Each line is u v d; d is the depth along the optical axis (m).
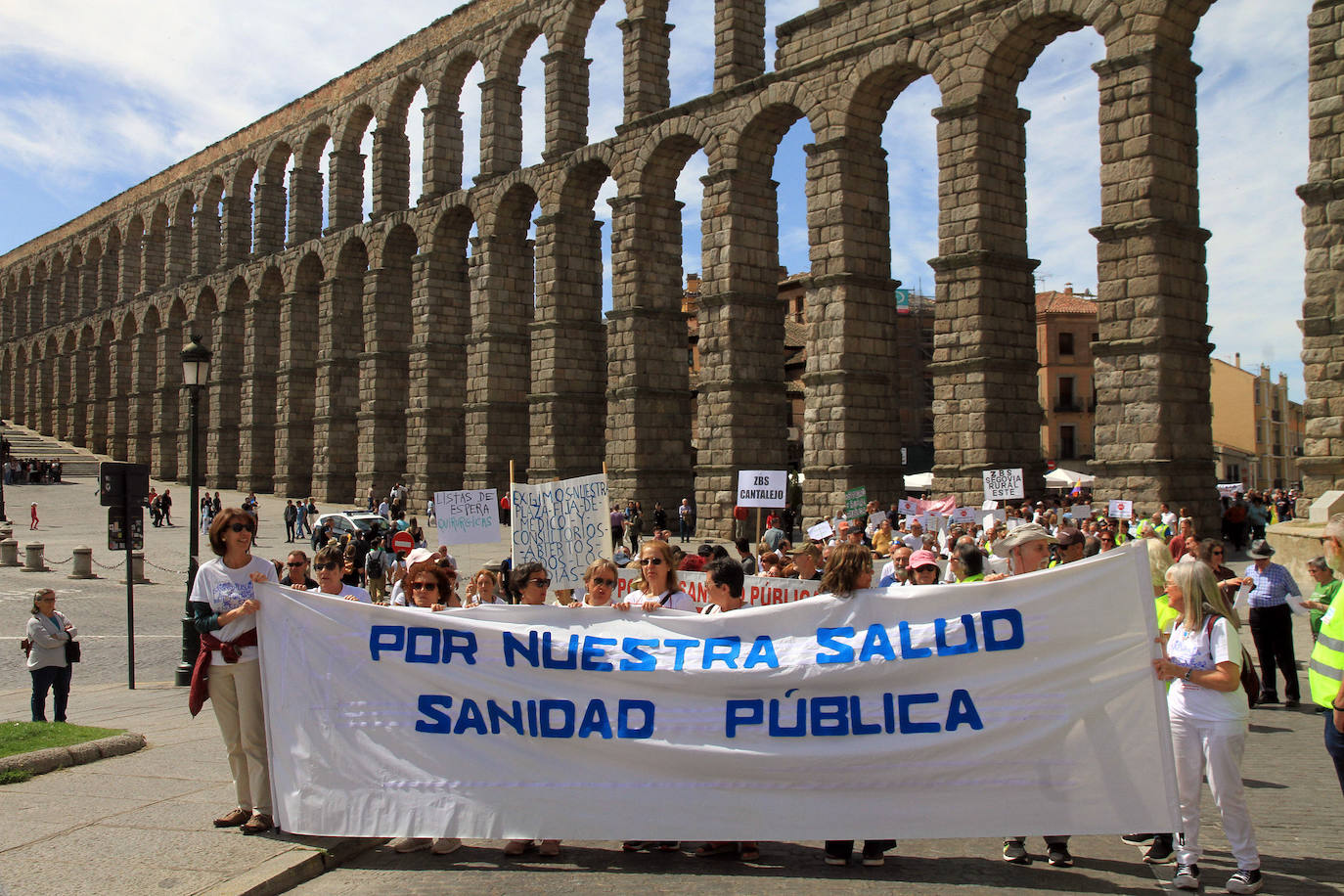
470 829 10.34
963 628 9.98
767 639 10.37
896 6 40.94
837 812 9.89
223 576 10.88
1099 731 9.64
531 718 10.52
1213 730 9.54
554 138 56.41
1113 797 9.55
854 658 10.08
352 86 72.38
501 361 61.22
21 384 131.38
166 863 9.85
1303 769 13.70
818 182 43.34
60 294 123.19
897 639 10.07
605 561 11.55
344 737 10.66
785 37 45.09
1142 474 32.97
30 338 126.56
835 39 43.09
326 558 12.48
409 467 66.00
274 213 83.38
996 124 38.78
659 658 10.45
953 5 38.97
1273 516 44.94
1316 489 28.28
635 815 10.18
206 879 9.43
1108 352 33.94
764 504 29.38
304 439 78.75
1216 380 106.44
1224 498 47.03
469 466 61.59
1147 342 32.81
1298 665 20.98
